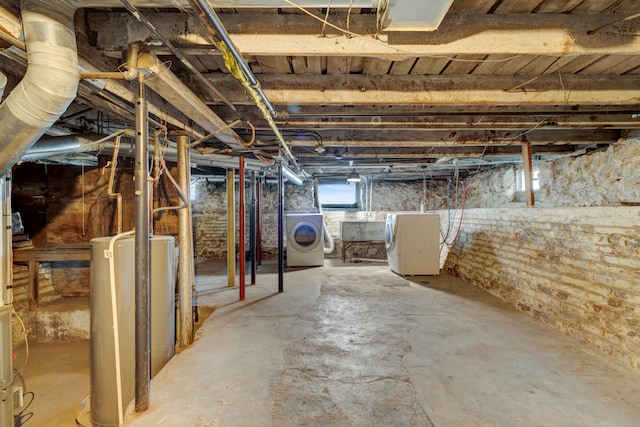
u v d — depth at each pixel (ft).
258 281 15.11
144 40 4.61
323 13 4.65
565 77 6.73
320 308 10.78
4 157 4.60
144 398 5.26
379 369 6.58
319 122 8.87
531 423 4.89
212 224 21.90
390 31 4.56
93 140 9.24
